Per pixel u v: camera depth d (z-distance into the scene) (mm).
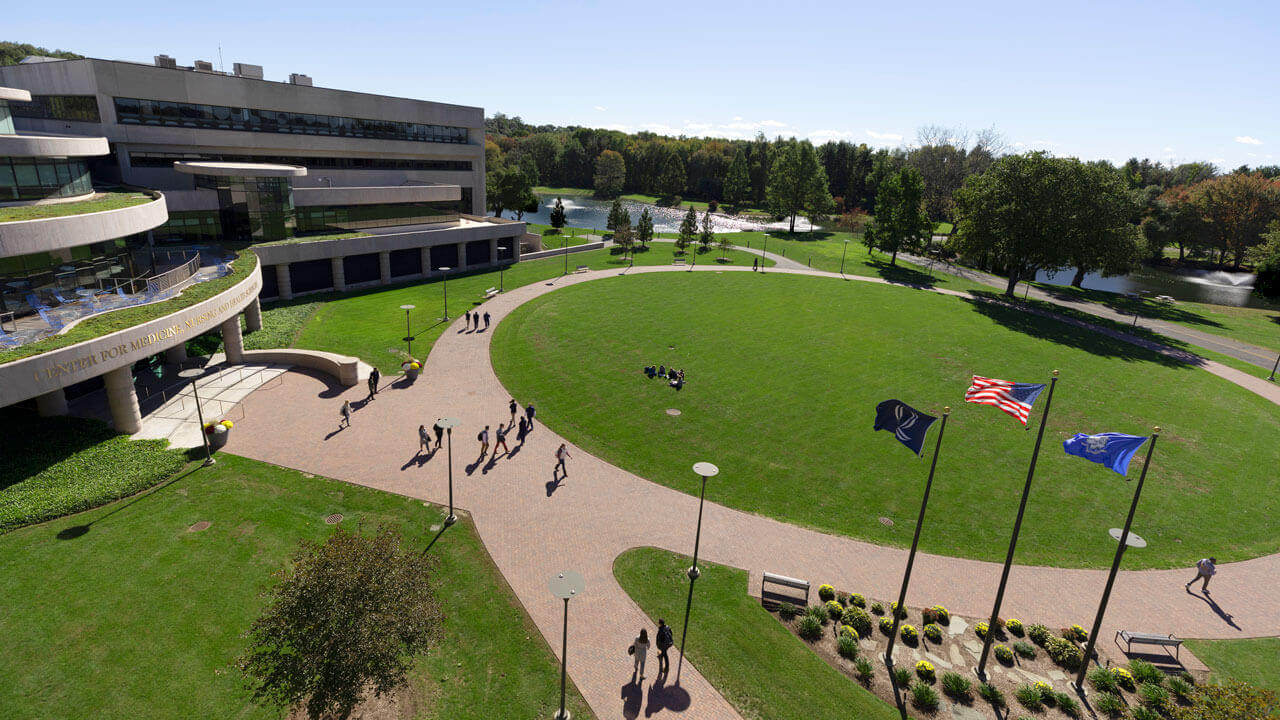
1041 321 60969
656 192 197375
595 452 29797
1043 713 17062
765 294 65000
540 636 18484
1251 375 48219
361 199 59281
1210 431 36812
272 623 14734
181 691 15828
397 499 24766
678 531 24094
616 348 44906
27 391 22312
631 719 15945
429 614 15406
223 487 24688
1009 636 19906
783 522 25219
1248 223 99562
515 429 31453
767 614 20047
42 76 52219
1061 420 37188
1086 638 19750
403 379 36625
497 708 16078
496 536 22938
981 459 31656
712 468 19844
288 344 40125
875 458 31109
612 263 78000
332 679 13797
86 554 20375
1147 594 22234
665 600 20297
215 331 40938
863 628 19594
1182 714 14789
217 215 50312
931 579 22344
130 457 25656
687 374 40719
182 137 53688
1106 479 30328
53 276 30359
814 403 37344
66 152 34625
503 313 51219
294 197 54250
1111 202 65562
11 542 20672
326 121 64312
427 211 66125
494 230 68188
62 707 15172
